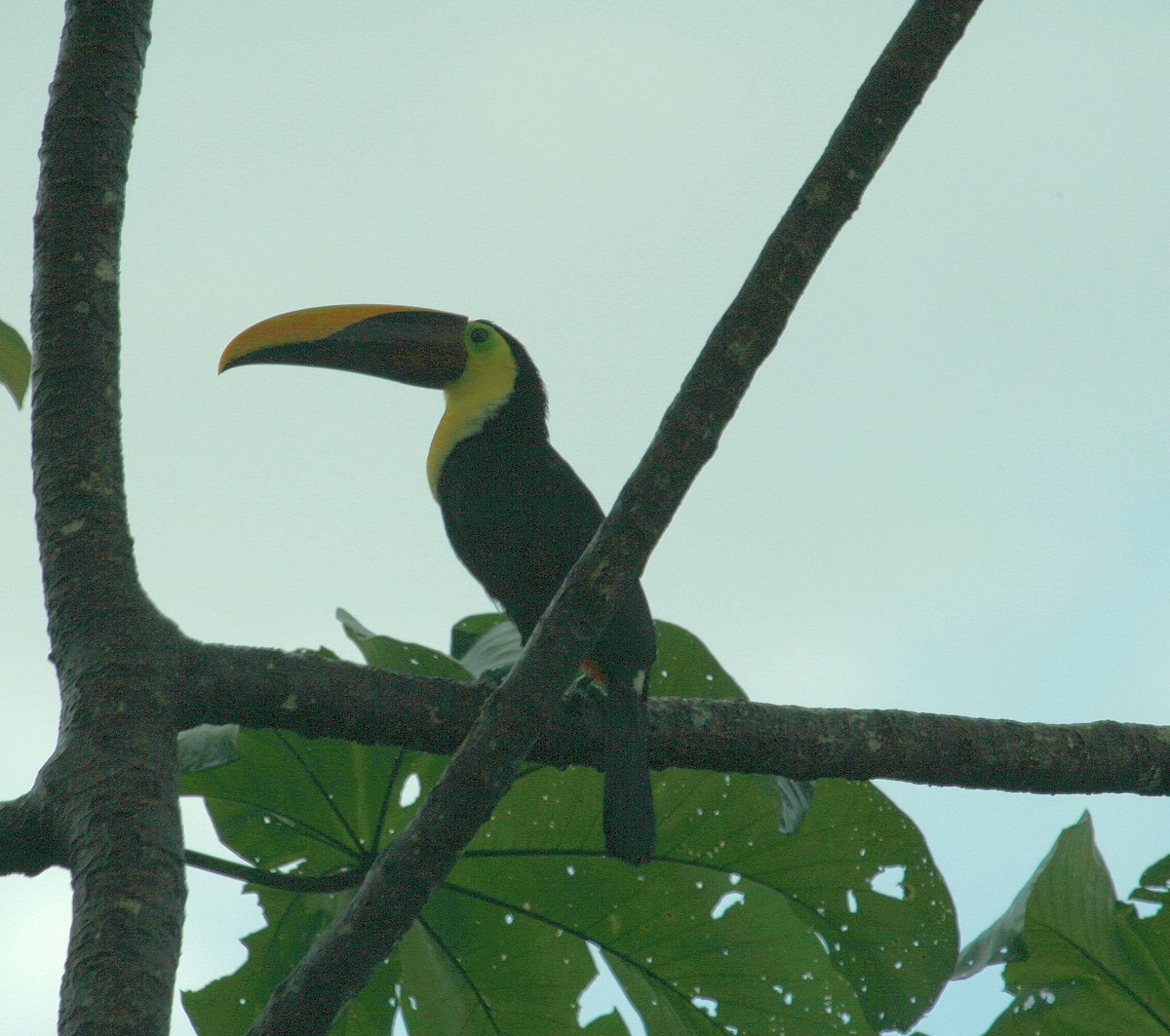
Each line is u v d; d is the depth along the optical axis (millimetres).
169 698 7293
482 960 9742
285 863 9516
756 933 9734
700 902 9742
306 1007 6562
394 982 9719
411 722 8086
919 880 9789
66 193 8219
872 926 9875
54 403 7887
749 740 8703
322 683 7953
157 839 6566
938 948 9836
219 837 9391
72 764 6867
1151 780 9250
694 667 10359
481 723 6766
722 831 9656
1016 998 9891
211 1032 9461
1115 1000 9805
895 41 6770
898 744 8875
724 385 6707
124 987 5984
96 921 6199
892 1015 9898
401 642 8984
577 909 9719
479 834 9594
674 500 6766
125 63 8523
